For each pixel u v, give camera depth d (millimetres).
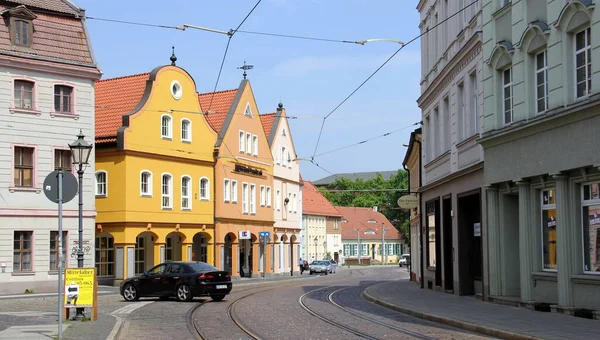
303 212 97938
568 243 20031
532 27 21500
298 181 76125
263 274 65188
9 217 38031
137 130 47312
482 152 26031
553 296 21250
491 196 24984
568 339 14734
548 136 20812
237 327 19734
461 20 29422
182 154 51531
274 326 19719
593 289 19109
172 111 50594
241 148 60719
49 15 40469
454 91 30188
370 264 129250
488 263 25453
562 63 19953
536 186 21984
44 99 39438
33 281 38594
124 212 45906
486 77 25047
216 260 55125
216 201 55438
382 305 26953
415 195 42312
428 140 37688
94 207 41219
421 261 38500
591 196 19469
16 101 38688
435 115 35469
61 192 15727
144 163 47812
